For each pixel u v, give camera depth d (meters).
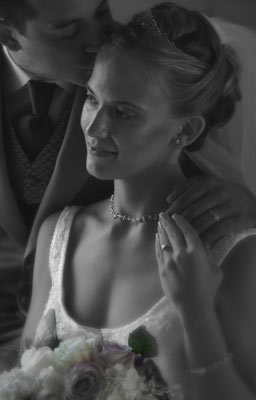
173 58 1.97
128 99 1.98
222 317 2.11
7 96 2.67
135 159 2.07
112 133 2.02
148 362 1.84
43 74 2.50
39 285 2.42
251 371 2.10
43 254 2.44
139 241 2.25
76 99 2.50
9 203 2.68
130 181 2.21
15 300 2.87
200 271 1.99
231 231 2.14
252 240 2.13
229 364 2.03
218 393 2.02
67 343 1.86
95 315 2.22
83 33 2.24
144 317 2.13
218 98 2.11
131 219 2.29
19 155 2.69
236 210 2.15
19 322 2.88
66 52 2.29
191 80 2.02
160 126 2.05
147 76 1.97
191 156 2.34
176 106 2.03
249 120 2.24
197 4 2.68
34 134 2.66
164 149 2.12
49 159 2.69
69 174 2.52
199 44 2.02
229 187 2.20
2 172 2.64
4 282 2.84
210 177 2.24
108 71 1.98
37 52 2.35
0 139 2.63
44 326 2.03
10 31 2.33
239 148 2.29
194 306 2.00
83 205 2.56
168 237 2.05
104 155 2.06
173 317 2.11
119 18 2.59
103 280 2.26
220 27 2.21
